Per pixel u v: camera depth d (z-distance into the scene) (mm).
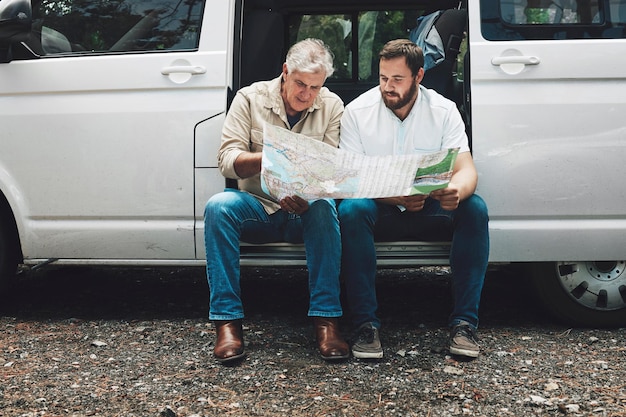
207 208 3209
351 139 3375
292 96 3221
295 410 2709
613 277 3637
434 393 2848
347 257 3229
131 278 4805
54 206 3643
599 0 3434
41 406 2748
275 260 3473
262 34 3830
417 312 3943
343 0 4379
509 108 3408
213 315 3176
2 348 3363
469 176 3209
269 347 3346
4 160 3658
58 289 4469
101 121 3566
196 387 2912
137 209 3588
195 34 3566
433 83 3869
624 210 3455
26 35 3461
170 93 3533
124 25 3617
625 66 3410
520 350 3320
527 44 3416
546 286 3635
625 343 3438
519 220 3482
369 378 2990
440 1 4328
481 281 3248
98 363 3172
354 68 4500
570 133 3418
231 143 3287
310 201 3186
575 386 2920
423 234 3402
